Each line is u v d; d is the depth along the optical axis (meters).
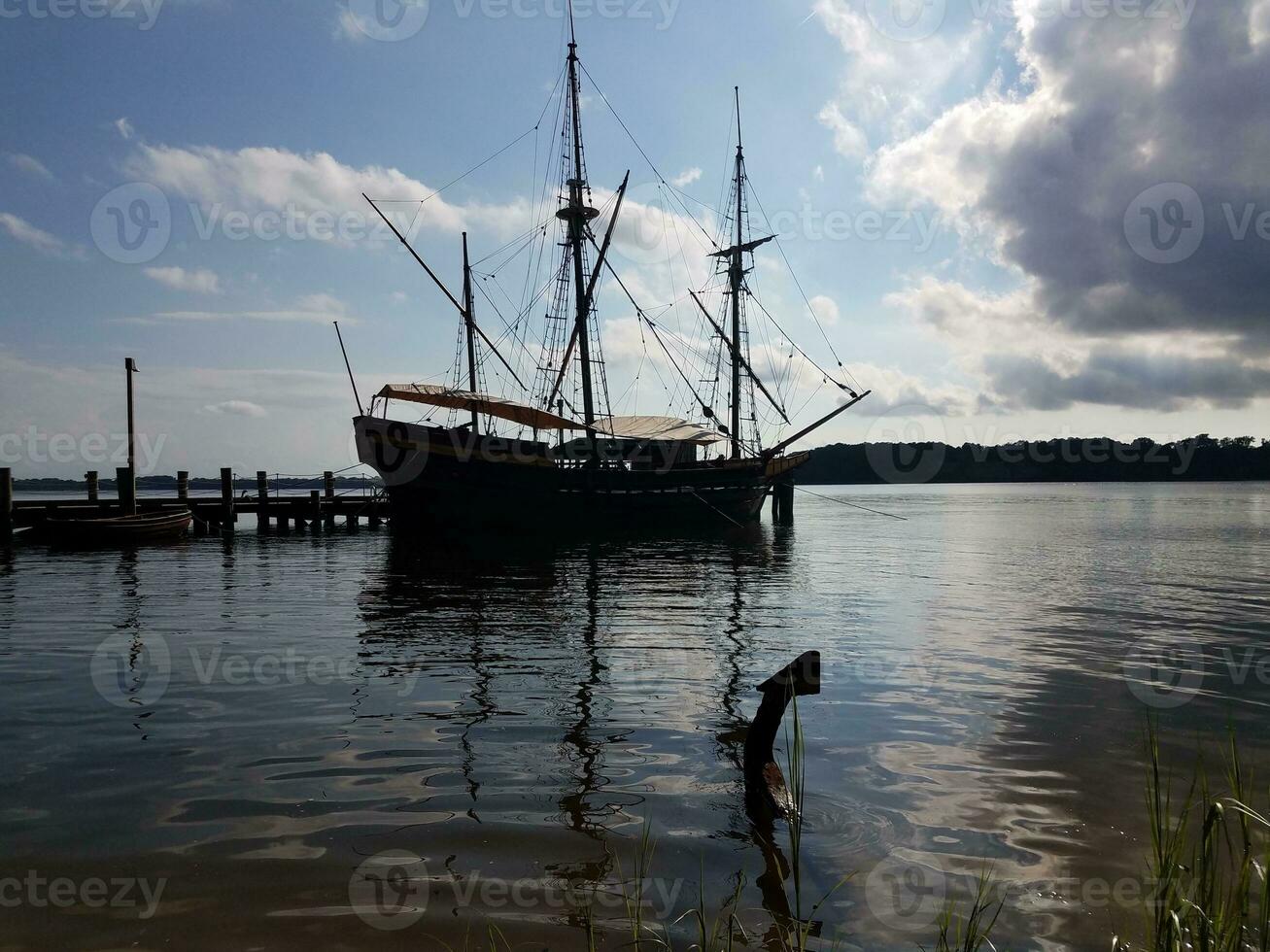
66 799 6.46
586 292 48.75
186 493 45.69
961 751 7.67
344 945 4.32
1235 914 3.78
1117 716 8.92
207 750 7.71
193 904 4.76
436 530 40.97
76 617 16.11
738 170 56.06
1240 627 14.95
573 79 48.62
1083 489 172.62
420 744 7.88
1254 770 7.14
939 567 26.84
